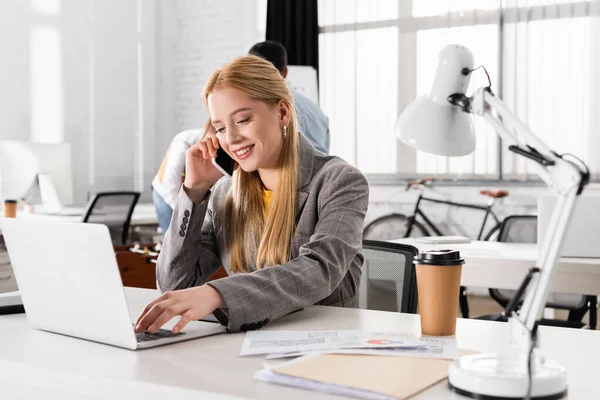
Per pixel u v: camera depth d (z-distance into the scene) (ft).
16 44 19.11
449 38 18.62
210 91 5.15
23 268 4.20
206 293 4.11
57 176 15.90
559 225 2.76
